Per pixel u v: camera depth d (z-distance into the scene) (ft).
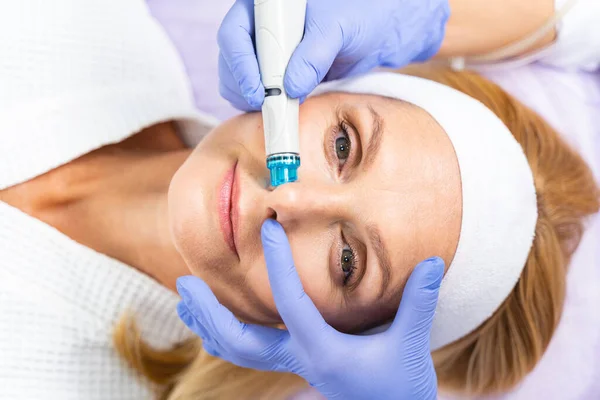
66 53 4.08
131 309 3.96
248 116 3.52
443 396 4.57
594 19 4.69
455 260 3.47
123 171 4.09
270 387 4.42
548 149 4.11
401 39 4.06
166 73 4.69
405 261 3.34
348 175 3.34
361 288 3.37
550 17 4.61
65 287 3.74
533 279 3.98
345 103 3.52
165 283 4.11
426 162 3.35
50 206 3.91
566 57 5.06
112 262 3.90
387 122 3.38
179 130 4.81
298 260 3.27
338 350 3.30
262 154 3.28
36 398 3.62
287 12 3.20
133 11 4.78
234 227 3.25
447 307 3.66
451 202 3.38
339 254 3.34
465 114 3.60
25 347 3.61
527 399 5.19
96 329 3.85
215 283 3.50
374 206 3.20
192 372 4.29
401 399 3.38
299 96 3.15
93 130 3.98
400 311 3.31
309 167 3.27
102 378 3.96
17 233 3.64
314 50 3.31
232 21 3.46
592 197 4.22
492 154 3.52
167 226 3.85
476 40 4.71
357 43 3.71
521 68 5.30
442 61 4.87
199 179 3.33
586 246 5.15
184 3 5.66
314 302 3.43
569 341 5.19
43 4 4.09
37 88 3.91
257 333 3.42
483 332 4.11
